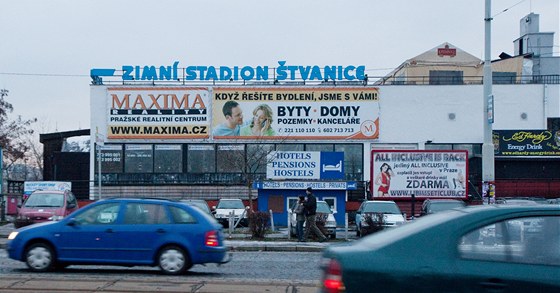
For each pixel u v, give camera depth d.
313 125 43.59
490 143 24.11
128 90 43.44
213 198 42.44
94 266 14.82
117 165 43.38
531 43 58.88
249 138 43.50
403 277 6.20
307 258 18.30
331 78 44.03
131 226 13.37
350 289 6.27
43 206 26.19
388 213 26.47
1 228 29.31
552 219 6.45
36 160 64.69
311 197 23.70
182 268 13.27
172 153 43.56
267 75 43.97
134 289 11.52
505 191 39.78
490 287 6.12
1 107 55.09
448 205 27.33
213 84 43.78
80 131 48.34
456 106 43.75
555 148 42.47
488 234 6.40
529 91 43.91
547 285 6.08
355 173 43.50
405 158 32.62
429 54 49.66
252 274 14.11
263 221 25.02
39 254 13.41
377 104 43.59
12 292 11.12
